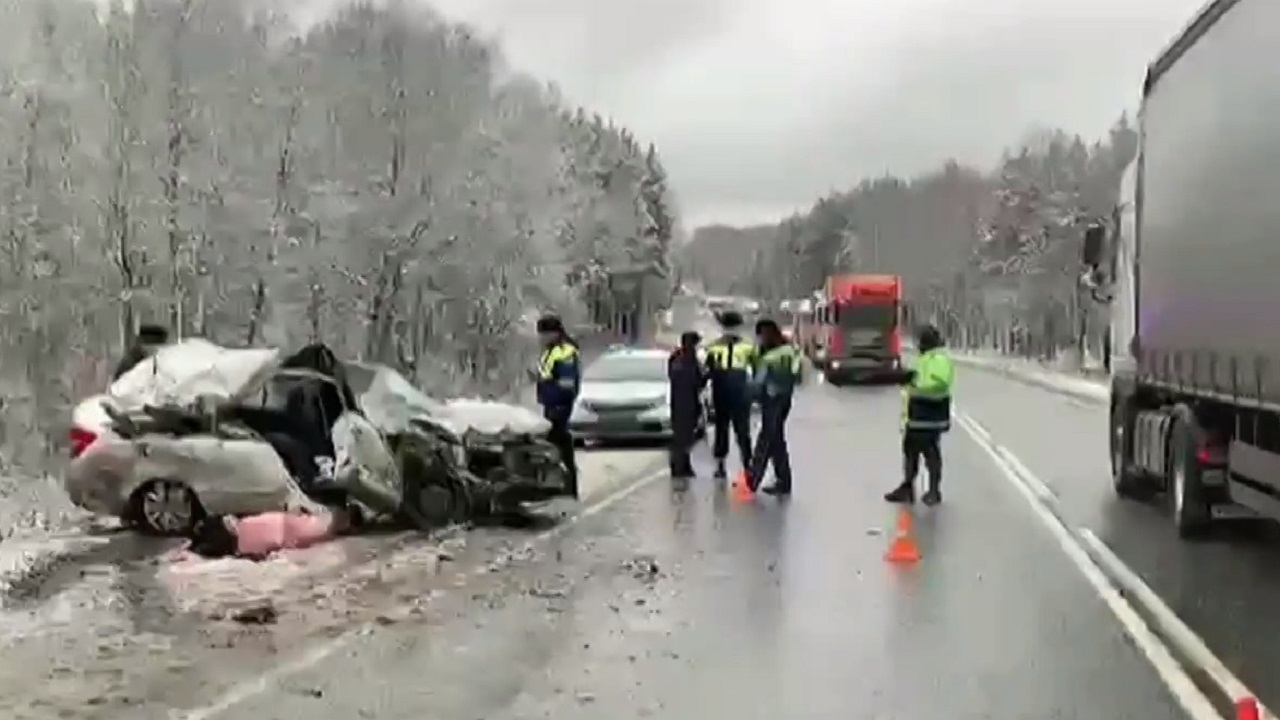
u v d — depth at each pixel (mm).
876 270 166125
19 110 38594
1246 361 11828
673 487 18812
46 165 38750
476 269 47469
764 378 18062
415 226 45125
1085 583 11516
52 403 30578
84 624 9562
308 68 45094
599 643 9219
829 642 9273
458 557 12789
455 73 47500
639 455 23609
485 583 11445
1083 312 79688
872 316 53406
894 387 52625
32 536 13086
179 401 13219
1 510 14328
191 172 41531
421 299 47094
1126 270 17891
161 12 41688
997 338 123375
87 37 40969
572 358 16922
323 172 44531
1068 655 8875
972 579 11703
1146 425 16125
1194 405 14188
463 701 7695
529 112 53094
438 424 14883
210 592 10781
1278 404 10875
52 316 37438
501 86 51438
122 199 40031
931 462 17062
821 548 13422
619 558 12781
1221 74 12695
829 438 27500
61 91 39250
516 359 50500
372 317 45281
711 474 20531
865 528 14852
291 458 14359
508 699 7754
